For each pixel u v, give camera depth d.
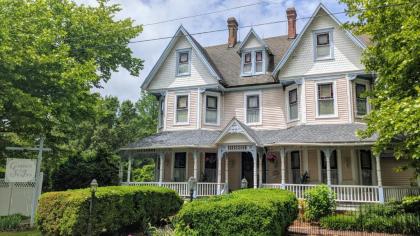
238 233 7.00
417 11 10.13
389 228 11.83
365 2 11.35
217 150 19.11
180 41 22.09
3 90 11.77
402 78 10.49
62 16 18.03
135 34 21.75
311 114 18.17
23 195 13.94
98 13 20.97
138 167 42.25
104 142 36.72
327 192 13.84
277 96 20.08
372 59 12.84
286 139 16.75
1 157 15.66
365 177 17.27
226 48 24.78
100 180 19.58
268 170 19.27
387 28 11.20
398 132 9.11
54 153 17.50
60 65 13.66
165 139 19.88
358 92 17.89
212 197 8.52
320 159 17.72
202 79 21.03
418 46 9.32
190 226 7.46
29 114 13.34
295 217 10.84
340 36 18.27
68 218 9.20
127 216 10.63
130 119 46.41
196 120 20.75
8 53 11.73
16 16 12.98
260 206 7.09
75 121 17.23
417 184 16.78
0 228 11.80
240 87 20.81
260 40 20.95
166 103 21.73
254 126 20.20
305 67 18.73
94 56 19.58
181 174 20.89
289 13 23.98
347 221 12.31
